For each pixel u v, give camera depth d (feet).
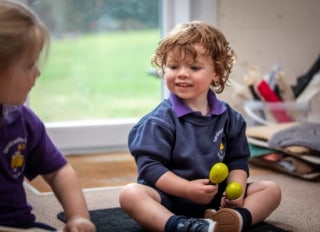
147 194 3.60
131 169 5.80
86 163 6.07
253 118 6.47
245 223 3.61
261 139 5.90
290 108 6.50
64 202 3.13
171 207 3.75
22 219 3.02
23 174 3.09
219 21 6.65
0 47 2.68
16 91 2.78
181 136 3.84
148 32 7.53
